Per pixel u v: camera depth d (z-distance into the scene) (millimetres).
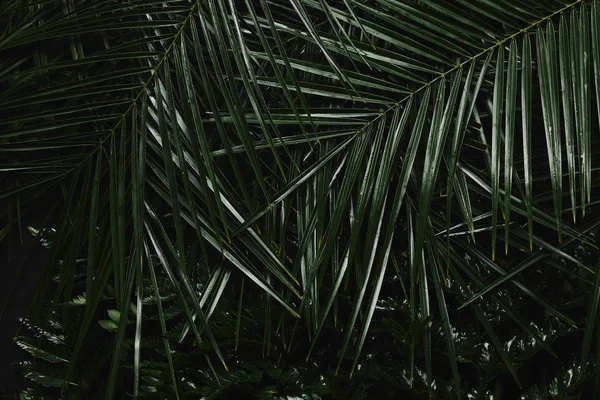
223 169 3207
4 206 3430
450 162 2627
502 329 3207
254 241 2748
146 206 2809
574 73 2586
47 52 3281
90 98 3148
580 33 2607
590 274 3115
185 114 2680
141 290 2672
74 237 2766
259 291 3279
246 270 2738
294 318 3178
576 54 2596
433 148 2635
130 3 2795
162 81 2867
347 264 2750
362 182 2809
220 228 2795
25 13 3229
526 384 3170
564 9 2672
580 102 2566
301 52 3090
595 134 3072
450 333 2812
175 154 2783
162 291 3188
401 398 3102
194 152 2633
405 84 2979
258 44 3051
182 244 2631
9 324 3443
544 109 2578
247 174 3211
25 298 3449
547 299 3127
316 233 2801
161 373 3078
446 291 3096
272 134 3092
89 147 3148
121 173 2705
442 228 2967
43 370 3217
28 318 3311
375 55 2730
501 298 2943
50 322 3291
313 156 3041
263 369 3080
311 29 2635
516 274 2924
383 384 3104
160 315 2693
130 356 3305
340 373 3141
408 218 2922
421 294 2855
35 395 3195
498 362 3031
